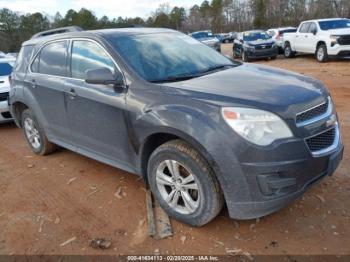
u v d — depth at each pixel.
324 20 16.61
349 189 3.92
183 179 3.35
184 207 3.46
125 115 3.66
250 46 19.14
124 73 3.76
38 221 3.77
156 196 3.63
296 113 2.98
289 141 2.92
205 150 3.01
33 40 5.50
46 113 5.04
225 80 3.52
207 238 3.29
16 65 5.74
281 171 2.91
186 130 3.09
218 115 2.99
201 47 4.64
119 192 4.24
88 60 4.21
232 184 2.99
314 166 3.07
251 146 2.89
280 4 69.00
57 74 4.70
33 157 5.69
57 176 4.86
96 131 4.16
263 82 3.45
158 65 3.90
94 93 4.01
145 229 3.48
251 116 2.91
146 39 4.27
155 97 3.42
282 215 3.55
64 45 4.63
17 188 4.60
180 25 84.88
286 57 19.31
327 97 3.45
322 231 3.27
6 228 3.68
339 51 15.00
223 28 83.81
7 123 8.23
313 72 13.32
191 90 3.29
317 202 3.71
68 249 3.29
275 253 3.04
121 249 3.23
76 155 5.57
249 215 3.07
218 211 3.24
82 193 4.31
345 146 5.07
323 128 3.17
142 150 3.61
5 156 5.87
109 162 4.21
